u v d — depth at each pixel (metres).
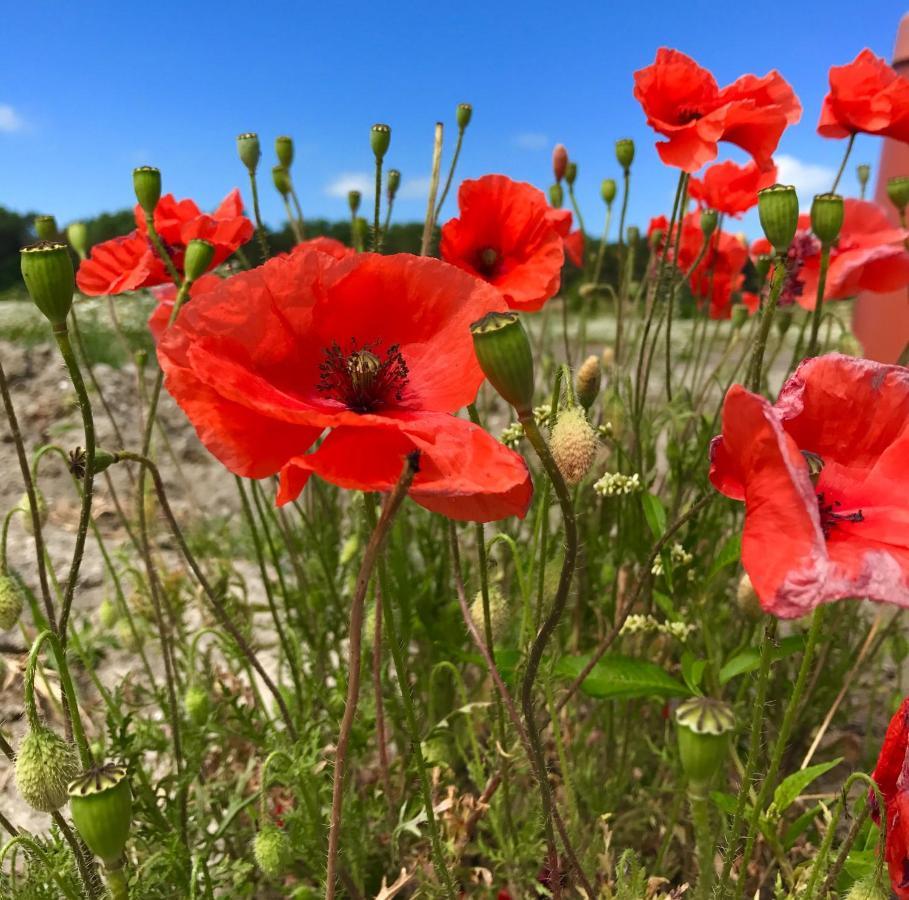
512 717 0.23
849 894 0.20
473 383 0.19
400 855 0.27
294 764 0.26
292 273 0.19
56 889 0.26
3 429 0.65
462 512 0.17
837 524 0.17
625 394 0.40
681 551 0.32
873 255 0.38
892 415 0.17
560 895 0.21
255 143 0.34
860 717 0.42
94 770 0.17
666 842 0.29
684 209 0.36
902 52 0.58
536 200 0.30
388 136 0.32
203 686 0.35
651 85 0.35
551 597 0.30
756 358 0.23
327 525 0.44
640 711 0.38
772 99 0.35
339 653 0.38
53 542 0.54
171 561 0.52
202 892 0.27
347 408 0.19
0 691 0.39
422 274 0.19
